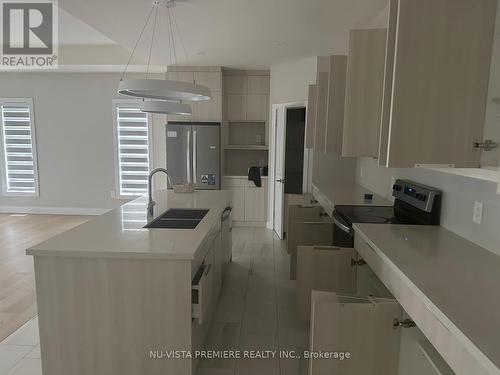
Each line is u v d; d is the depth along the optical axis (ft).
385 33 7.71
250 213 19.39
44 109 20.44
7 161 20.88
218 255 10.11
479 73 5.27
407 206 8.93
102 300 6.29
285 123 16.56
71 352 6.45
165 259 6.09
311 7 9.58
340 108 10.18
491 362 3.07
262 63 17.21
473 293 4.44
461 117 5.36
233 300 10.48
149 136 20.26
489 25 5.21
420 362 4.90
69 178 20.93
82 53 17.80
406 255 5.87
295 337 8.61
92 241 6.62
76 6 9.57
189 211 10.03
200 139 18.01
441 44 5.28
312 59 15.46
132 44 13.64
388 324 5.37
